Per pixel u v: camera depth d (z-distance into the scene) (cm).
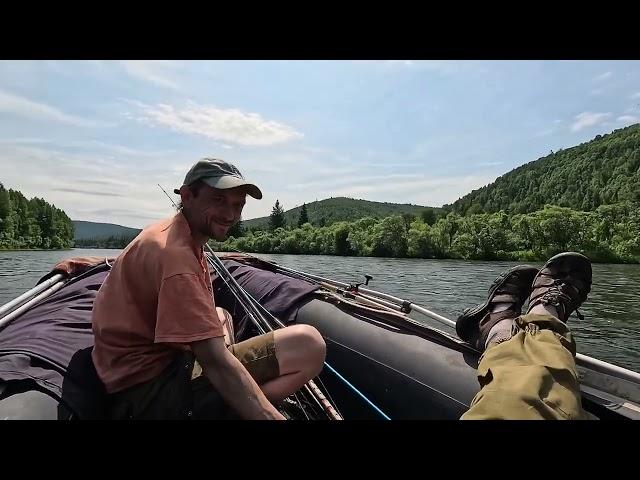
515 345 189
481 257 4609
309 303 380
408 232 5056
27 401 161
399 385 261
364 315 336
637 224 4291
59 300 306
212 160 177
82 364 198
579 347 903
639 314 1238
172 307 159
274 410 164
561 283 257
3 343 212
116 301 176
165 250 166
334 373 313
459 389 231
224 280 407
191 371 180
